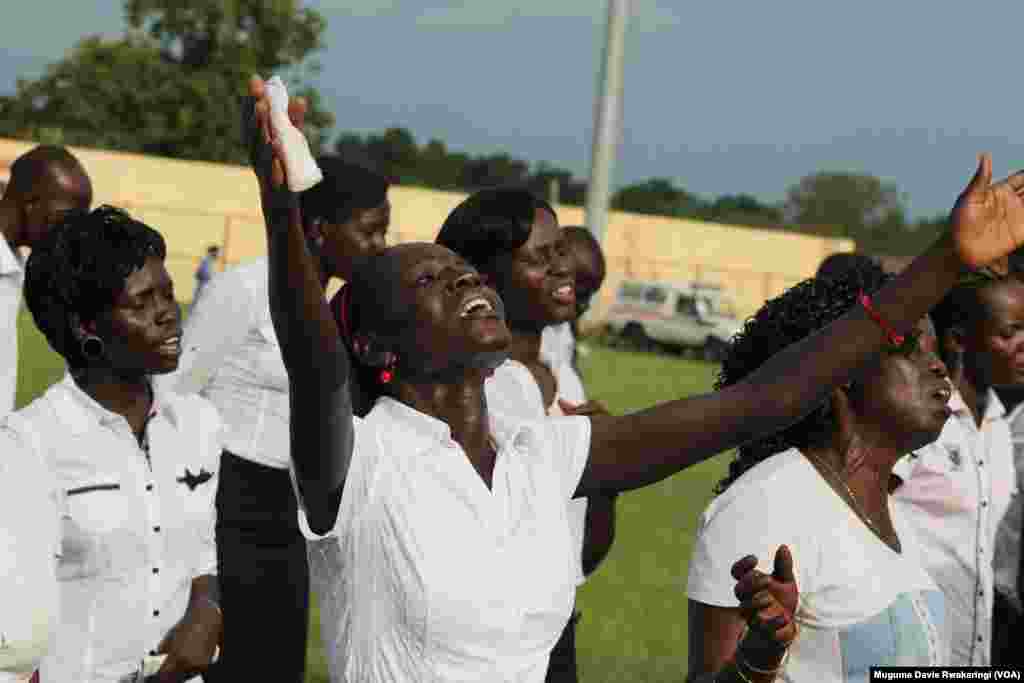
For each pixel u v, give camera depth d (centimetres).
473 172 12744
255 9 8475
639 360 4494
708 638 450
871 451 473
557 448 402
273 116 327
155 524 541
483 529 373
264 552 771
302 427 356
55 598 455
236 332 762
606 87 3806
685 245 6562
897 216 14038
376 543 368
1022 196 399
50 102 8506
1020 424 759
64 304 538
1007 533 751
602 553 714
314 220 800
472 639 366
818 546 449
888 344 417
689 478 1983
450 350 384
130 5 8556
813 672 446
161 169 5597
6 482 460
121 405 548
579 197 12075
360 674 372
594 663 1038
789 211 14338
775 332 500
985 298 687
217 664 765
